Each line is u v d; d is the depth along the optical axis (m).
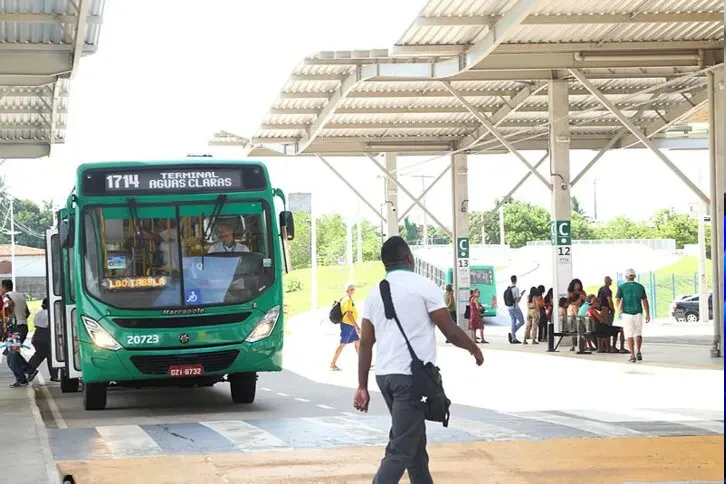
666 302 75.31
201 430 14.59
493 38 28.00
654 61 31.08
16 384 25.67
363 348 8.02
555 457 11.35
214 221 17.67
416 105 41.28
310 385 23.89
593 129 46.78
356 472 10.59
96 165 17.58
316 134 42.75
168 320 17.25
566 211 34.44
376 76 33.25
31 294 124.19
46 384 26.72
